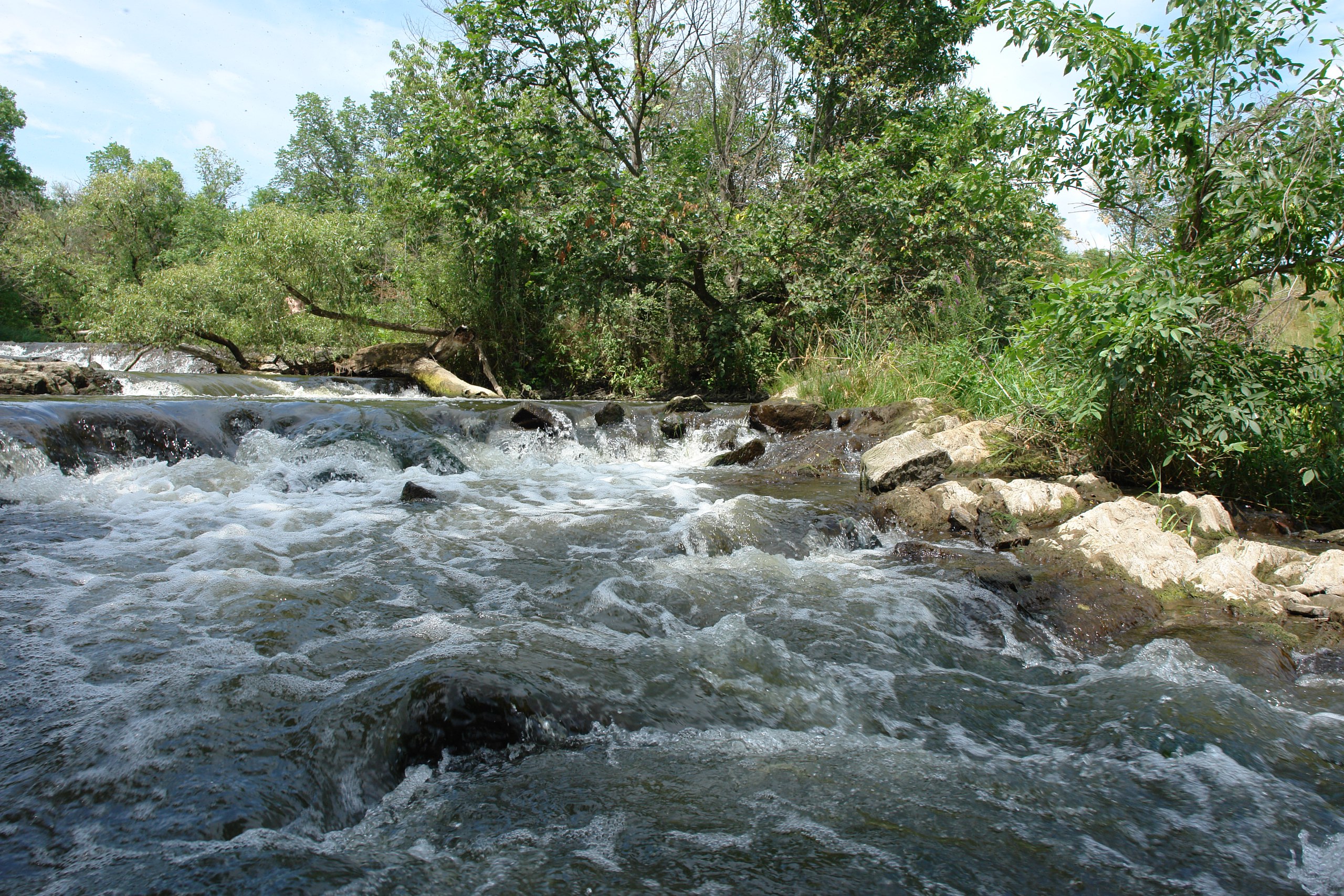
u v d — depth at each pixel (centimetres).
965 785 246
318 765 233
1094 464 649
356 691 274
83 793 219
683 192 1447
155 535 489
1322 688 326
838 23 1800
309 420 844
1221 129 629
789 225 1467
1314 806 239
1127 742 276
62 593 381
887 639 362
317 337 1719
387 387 1466
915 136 1698
